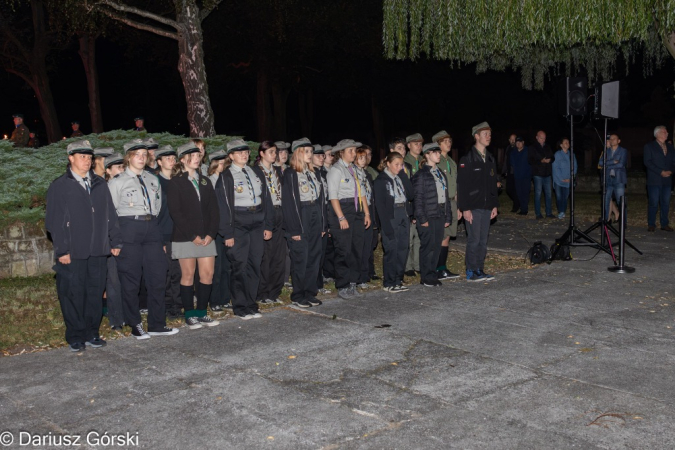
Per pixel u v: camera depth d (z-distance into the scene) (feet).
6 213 33.01
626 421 16.14
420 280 31.22
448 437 15.35
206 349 21.79
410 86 100.68
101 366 20.30
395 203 28.73
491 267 34.83
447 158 32.35
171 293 25.98
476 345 21.89
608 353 21.04
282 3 70.33
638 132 104.22
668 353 21.03
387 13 45.27
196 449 14.97
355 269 28.58
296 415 16.61
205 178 24.32
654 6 37.27
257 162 27.58
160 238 23.32
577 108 34.76
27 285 31.42
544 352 21.17
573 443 15.03
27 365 20.47
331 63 89.04
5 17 96.73
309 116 134.92
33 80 98.22
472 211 30.83
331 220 27.84
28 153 37.04
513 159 53.83
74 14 50.80
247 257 25.34
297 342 22.38
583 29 37.60
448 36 42.98
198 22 48.98
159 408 17.12
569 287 29.81
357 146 28.76
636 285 30.01
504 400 17.42
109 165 23.06
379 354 21.09
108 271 24.02
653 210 44.19
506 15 39.81
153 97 136.67
